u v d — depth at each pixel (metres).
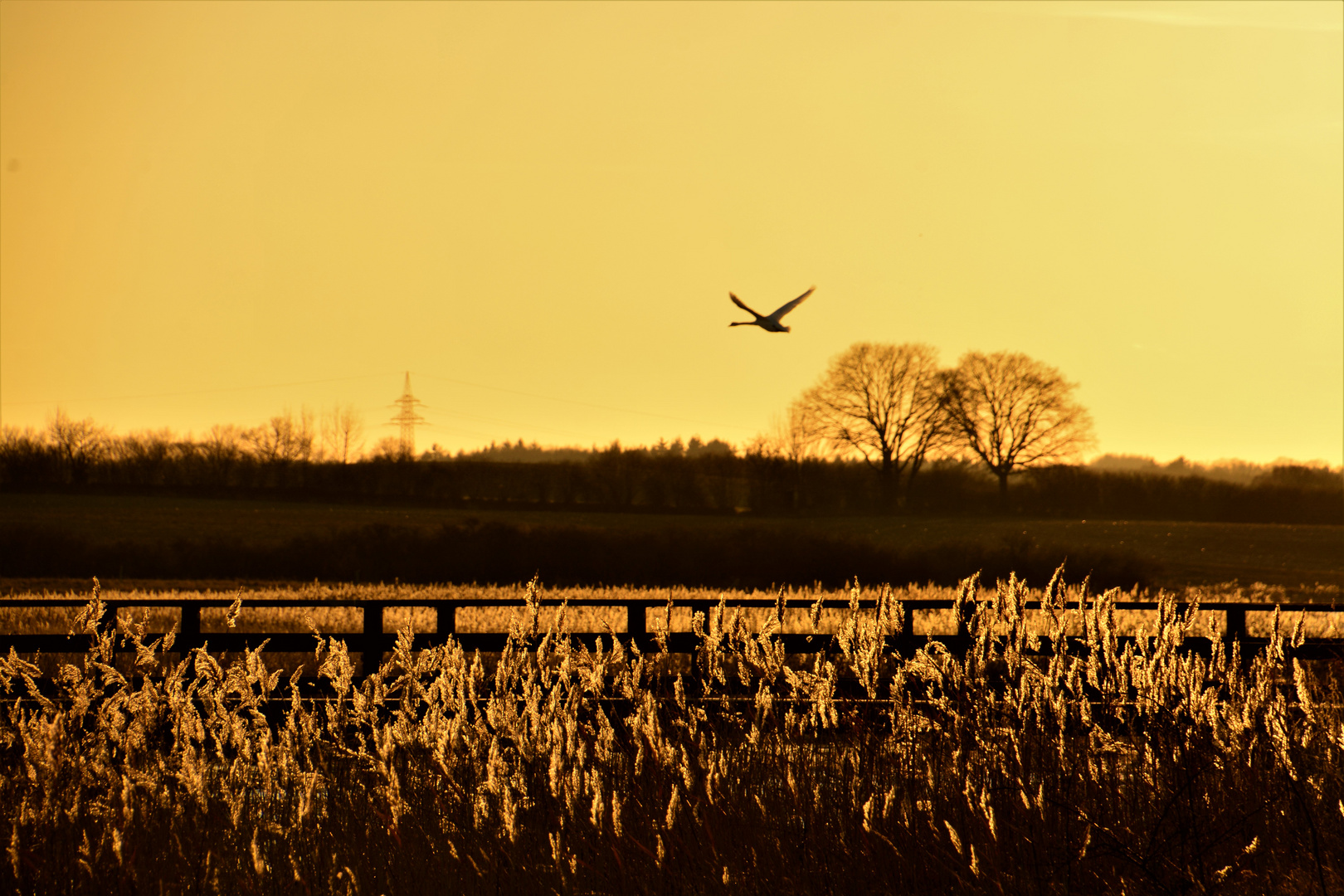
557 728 5.82
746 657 6.52
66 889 5.43
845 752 6.43
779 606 6.45
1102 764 6.26
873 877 5.98
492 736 6.04
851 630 6.51
